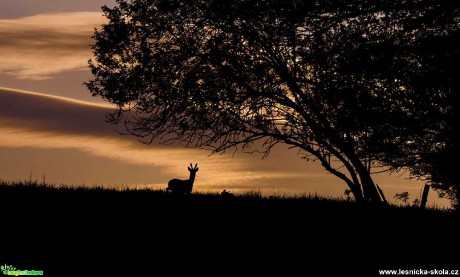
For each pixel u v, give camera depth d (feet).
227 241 69.31
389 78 82.02
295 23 78.89
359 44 80.12
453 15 75.97
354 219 82.64
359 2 76.69
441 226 79.97
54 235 67.21
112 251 63.10
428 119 86.43
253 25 94.63
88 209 79.51
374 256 66.08
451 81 80.79
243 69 98.94
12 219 72.33
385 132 88.38
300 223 79.15
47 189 92.79
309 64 84.84
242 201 92.94
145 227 72.95
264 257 64.34
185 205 86.84
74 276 55.31
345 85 83.20
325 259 64.54
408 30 78.18
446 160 92.94
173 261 61.26
